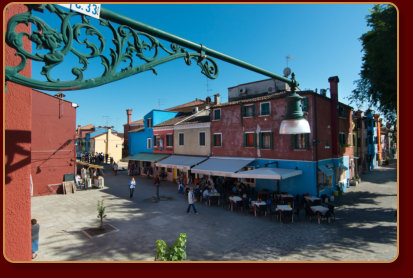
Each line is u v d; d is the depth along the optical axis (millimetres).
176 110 43125
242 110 21016
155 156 29578
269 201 14711
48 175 21094
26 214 2115
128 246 10203
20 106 2098
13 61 2076
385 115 19625
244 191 18562
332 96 21281
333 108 21062
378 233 11648
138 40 1941
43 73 1568
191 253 9609
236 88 29703
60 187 21375
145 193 21172
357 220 13680
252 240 10906
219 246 10273
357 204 17250
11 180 2016
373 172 35375
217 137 23469
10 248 1993
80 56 1687
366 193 20984
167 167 26688
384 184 25297
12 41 1458
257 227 12602
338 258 9000
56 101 21812
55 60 1570
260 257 9234
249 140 20906
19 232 2064
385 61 15219
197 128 25328
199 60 2438
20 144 2084
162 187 23969
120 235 11430
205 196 17406
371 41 16516
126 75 1871
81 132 57656
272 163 18906
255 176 16328
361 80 19406
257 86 27156
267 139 19719
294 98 3943
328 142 20219
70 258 9078
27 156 2131
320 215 13148
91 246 10172
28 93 2158
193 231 12023
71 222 13312
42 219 13859
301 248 10008
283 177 15492
